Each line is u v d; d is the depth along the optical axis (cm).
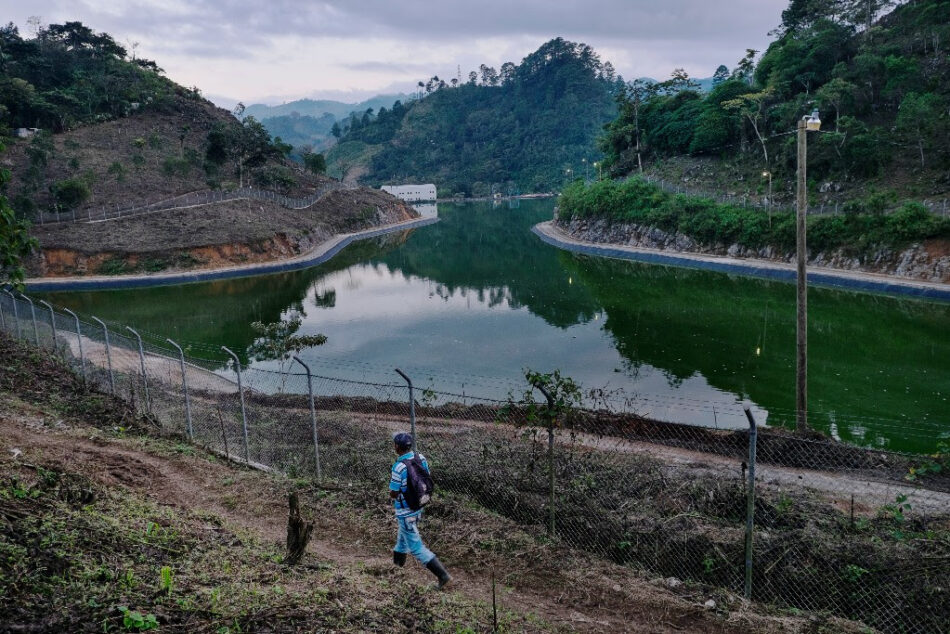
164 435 1411
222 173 9838
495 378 2741
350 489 1109
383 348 3366
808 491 1188
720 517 1029
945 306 3869
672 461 1354
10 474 805
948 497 1190
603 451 1323
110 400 1619
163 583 582
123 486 955
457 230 11288
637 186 7919
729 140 8612
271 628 559
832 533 919
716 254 6288
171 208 7419
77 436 1252
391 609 655
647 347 3206
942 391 2372
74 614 507
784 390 2439
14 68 10788
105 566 605
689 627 729
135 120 10850
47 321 2245
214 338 3603
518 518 1037
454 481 1161
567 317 4050
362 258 7644
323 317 4269
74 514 713
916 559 786
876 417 2106
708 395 2405
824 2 9456
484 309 4419
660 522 960
